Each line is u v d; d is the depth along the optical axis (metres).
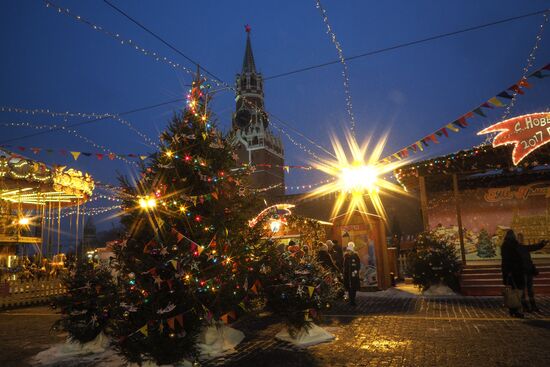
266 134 79.31
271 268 7.80
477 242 17.75
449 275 13.97
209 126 7.52
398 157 13.39
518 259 9.27
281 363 6.18
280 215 16.70
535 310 9.37
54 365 6.68
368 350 6.66
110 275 7.88
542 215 17.23
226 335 7.54
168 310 5.68
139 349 5.92
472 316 9.30
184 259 6.15
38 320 11.75
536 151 14.20
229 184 7.47
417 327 8.30
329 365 5.96
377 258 15.51
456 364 5.71
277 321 9.82
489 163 15.22
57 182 18.27
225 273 6.86
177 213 6.61
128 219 6.53
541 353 6.06
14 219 20.64
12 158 16.88
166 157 6.89
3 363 6.91
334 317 9.88
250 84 82.50
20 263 19.77
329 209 45.59
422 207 16.08
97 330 7.43
